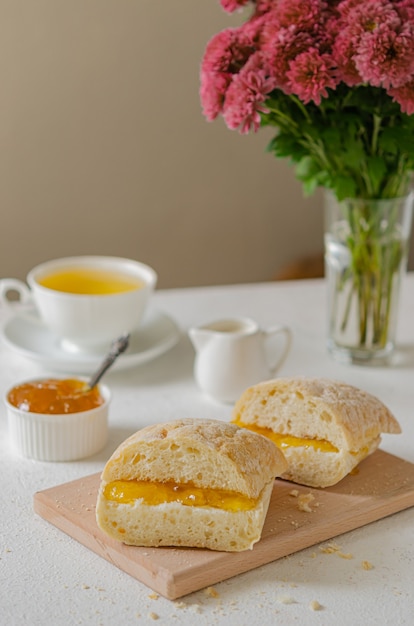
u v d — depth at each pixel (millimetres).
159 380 1025
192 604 726
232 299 1226
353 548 781
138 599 729
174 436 754
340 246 1025
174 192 1670
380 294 1029
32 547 777
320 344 1103
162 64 1597
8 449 901
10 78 1551
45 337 1087
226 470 749
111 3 1554
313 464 825
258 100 927
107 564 762
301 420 833
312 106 972
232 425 791
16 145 1583
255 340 976
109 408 965
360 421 827
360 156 968
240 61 954
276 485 831
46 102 1573
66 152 1602
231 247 1729
